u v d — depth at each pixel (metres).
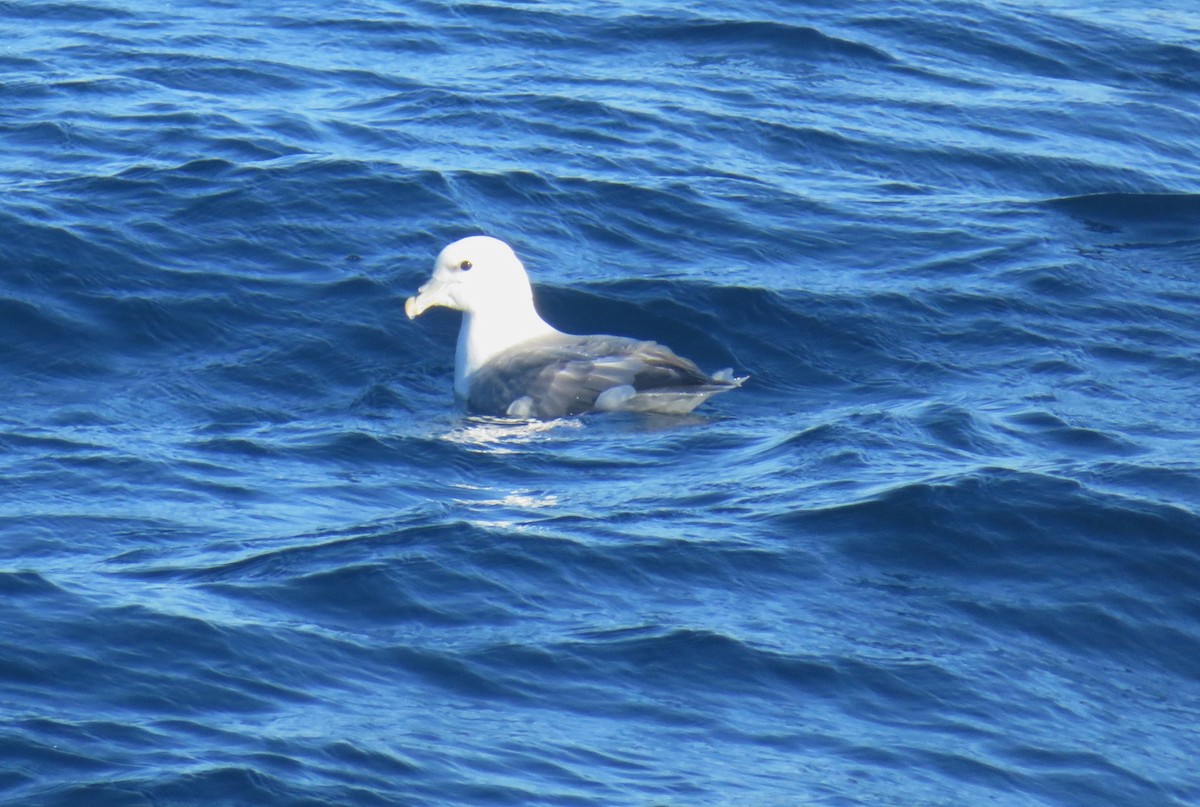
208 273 19.19
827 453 14.92
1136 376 17.44
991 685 11.13
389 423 16.41
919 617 11.94
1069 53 28.70
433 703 10.44
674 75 26.62
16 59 25.84
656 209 21.53
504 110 24.62
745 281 19.47
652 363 16.69
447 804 9.34
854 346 18.28
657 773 9.84
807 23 28.94
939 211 22.03
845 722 10.58
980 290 19.44
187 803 9.16
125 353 17.72
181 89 24.88
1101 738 10.66
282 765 9.55
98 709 10.02
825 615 11.88
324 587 11.85
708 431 16.05
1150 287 19.81
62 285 18.62
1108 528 13.16
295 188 21.14
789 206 21.91
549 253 20.34
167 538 12.97
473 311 17.56
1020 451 15.08
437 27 28.30
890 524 13.13
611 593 12.02
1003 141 24.77
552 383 16.69
